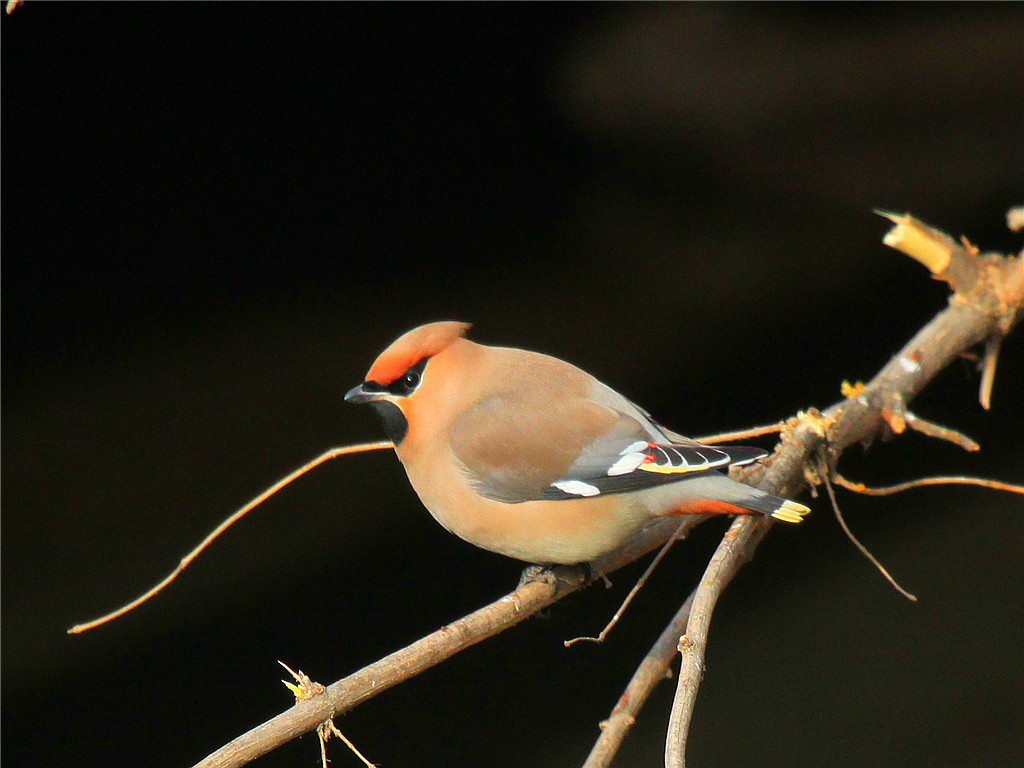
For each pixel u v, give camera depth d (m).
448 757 10.00
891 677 10.24
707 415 10.83
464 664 10.48
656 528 7.32
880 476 11.41
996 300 8.00
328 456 6.90
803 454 6.92
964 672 10.20
